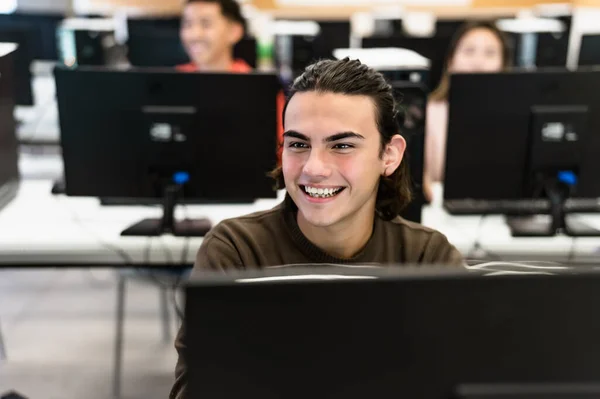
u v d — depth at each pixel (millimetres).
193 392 511
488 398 512
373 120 1041
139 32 3176
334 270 550
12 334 2637
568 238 1924
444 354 511
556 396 513
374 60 1837
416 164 1775
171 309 2744
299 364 509
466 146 1849
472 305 506
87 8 5355
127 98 1781
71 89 1780
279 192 2043
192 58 2904
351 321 504
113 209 2133
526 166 1869
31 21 3805
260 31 4629
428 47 3324
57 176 2648
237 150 1836
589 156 1856
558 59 3627
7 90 2184
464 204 2148
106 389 2293
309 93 1019
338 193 1045
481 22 2766
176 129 1795
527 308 506
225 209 2168
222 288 495
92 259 1832
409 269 531
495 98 1804
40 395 2252
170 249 1844
